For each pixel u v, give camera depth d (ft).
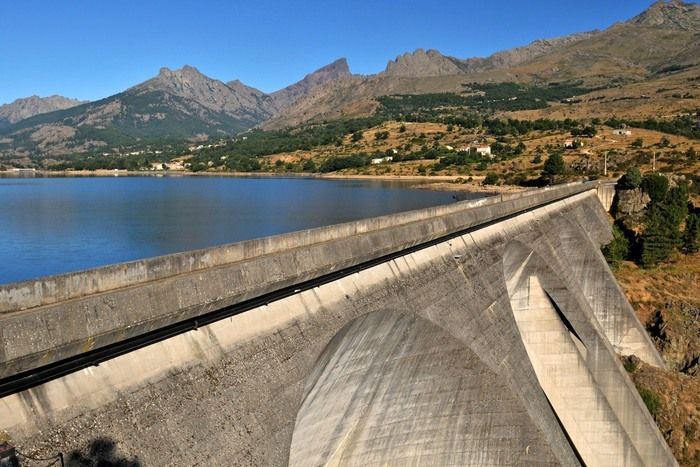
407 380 82.28
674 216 275.18
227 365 51.13
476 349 97.76
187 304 48.26
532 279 139.23
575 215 243.40
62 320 39.42
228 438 47.03
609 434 130.31
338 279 73.61
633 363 182.09
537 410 108.17
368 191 594.65
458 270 107.65
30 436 36.83
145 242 259.39
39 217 333.01
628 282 252.83
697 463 147.23
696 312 225.35
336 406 72.79
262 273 57.67
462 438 86.89
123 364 44.34
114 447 40.19
